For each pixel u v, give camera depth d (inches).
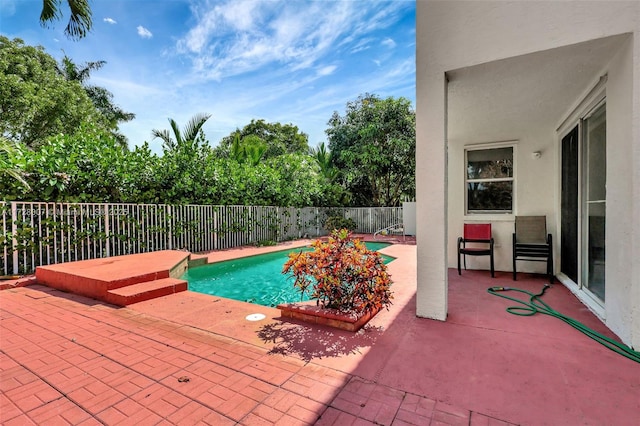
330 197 682.8
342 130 740.7
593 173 166.4
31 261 253.4
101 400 91.0
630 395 89.3
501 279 226.8
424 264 152.4
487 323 144.8
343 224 630.5
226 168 461.1
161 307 178.1
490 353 115.7
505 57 133.0
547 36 125.9
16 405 89.0
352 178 706.8
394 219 676.1
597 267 160.9
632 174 116.0
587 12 119.7
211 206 424.5
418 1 148.9
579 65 138.5
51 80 608.1
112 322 154.8
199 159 416.2
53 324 152.5
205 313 167.6
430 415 82.3
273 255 419.8
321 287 151.2
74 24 322.7
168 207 367.2
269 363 111.5
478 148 261.3
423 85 148.9
